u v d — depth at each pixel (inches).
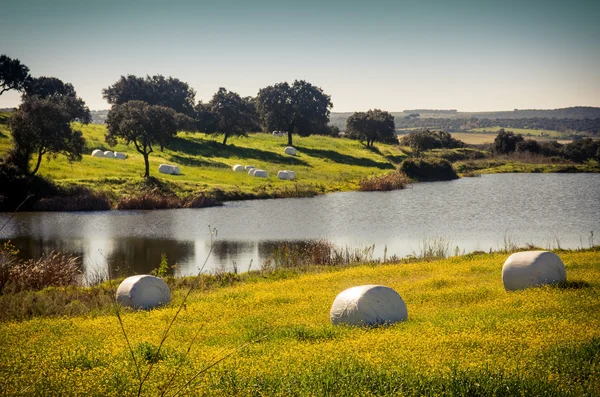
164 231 1782.7
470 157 4879.4
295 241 1616.6
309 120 4677.7
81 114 4443.9
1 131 3169.3
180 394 352.2
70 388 373.1
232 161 3636.8
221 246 1540.4
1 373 419.8
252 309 723.4
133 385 372.5
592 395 331.9
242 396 348.8
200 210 2294.5
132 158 3284.9
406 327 569.3
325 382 363.3
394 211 2224.4
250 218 2068.2
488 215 2081.7
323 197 2765.7
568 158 4872.0
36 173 2549.2
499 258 1143.6
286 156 4033.0
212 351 473.1
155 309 762.2
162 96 5118.1
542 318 552.1
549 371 370.9
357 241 1605.6
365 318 602.2
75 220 1988.2
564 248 1425.9
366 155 4473.4
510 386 347.9
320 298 779.4
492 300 701.9
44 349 507.8
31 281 997.2
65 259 1341.0
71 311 795.4
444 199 2623.0
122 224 1918.1
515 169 4296.3
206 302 783.1
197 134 4527.6
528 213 2119.8
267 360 430.9
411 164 3745.1
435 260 1209.4
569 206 2313.0
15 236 1676.9
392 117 4965.6
